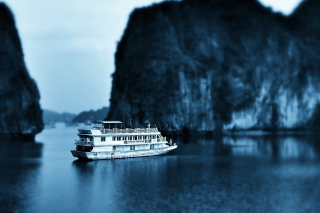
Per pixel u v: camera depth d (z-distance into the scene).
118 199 54.41
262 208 51.16
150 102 198.00
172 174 71.94
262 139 166.12
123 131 89.69
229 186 63.00
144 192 58.31
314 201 54.62
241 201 54.31
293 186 63.53
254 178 69.50
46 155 102.88
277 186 63.34
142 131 93.56
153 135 94.56
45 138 191.00
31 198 54.75
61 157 97.19
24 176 69.50
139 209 50.12
